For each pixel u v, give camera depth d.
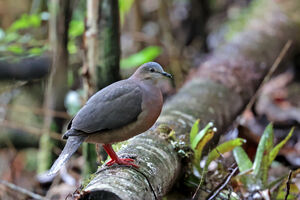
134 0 16.69
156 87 7.36
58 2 10.41
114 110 6.94
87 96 9.84
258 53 14.04
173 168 7.73
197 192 8.05
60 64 10.69
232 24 16.77
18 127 12.35
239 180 7.98
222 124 10.66
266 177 8.12
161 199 7.34
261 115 12.90
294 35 15.24
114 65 9.73
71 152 6.60
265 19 15.77
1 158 13.50
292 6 15.79
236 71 12.80
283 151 10.95
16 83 10.51
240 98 11.98
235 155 8.33
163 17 16.55
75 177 10.98
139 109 7.05
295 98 14.17
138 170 6.84
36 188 11.55
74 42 12.80
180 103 10.42
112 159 7.04
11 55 9.32
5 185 10.52
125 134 7.10
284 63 15.21
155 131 8.49
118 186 6.19
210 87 11.51
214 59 13.51
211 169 9.09
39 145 13.83
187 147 8.25
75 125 6.88
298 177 9.08
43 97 13.52
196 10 18.30
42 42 12.34
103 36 9.56
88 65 9.71
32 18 12.78
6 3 16.98
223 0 19.75
